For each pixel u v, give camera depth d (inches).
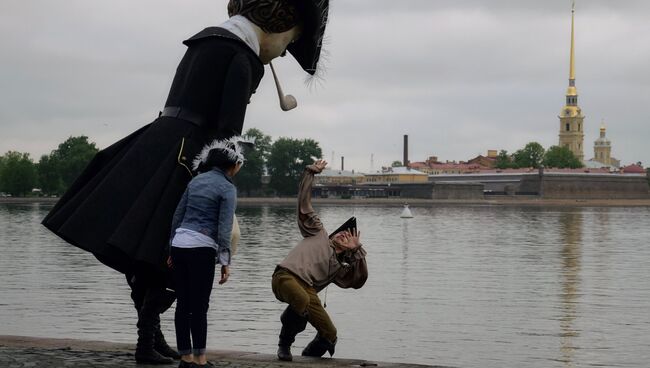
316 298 389.1
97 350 385.1
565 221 3759.8
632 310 968.3
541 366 672.4
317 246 391.5
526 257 1752.0
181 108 355.6
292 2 370.0
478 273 1391.5
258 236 2425.0
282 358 382.0
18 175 6215.6
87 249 336.8
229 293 1047.6
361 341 767.7
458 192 7204.7
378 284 1203.9
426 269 1457.9
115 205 341.1
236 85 352.2
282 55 384.2
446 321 880.9
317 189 7623.0
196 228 320.2
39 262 1456.7
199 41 362.9
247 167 6963.6
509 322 874.8
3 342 403.9
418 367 366.9
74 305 930.1
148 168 346.3
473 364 676.7
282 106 395.5
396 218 4025.6
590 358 705.6
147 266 349.7
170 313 888.9
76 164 6225.4
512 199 7386.8
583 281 1282.0
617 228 3134.8
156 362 356.5
